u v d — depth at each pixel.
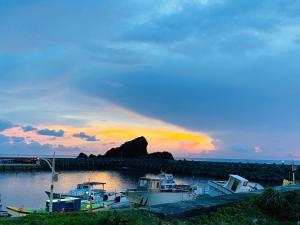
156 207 15.95
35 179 83.06
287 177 79.62
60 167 121.19
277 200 17.91
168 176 58.03
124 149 166.75
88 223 12.98
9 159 115.62
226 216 16.12
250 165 100.69
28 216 14.63
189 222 14.84
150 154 161.50
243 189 35.56
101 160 132.00
